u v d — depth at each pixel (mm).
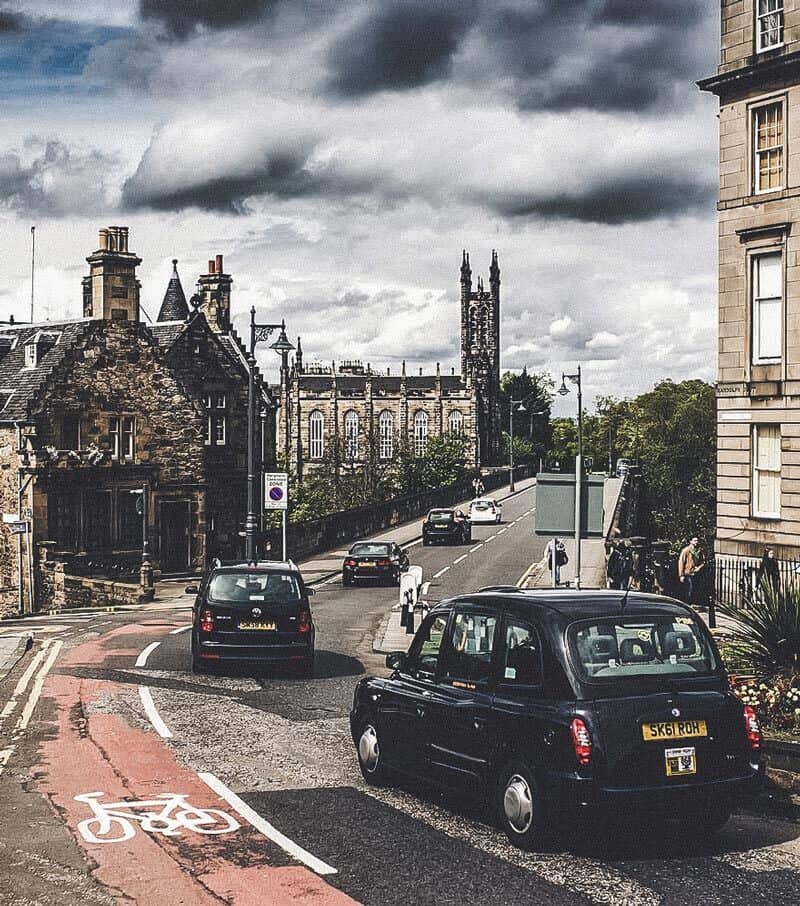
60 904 8117
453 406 151000
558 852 9406
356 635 27125
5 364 51312
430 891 8383
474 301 159250
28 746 13688
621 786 9141
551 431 169375
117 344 49500
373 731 11844
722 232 33125
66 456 46438
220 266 62938
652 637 9945
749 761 9734
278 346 39281
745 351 32594
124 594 40844
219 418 55844
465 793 10289
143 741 13992
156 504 50500
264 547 50844
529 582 42688
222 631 19297
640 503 81375
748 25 32469
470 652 10789
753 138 32562
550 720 9367
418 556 53969
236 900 8188
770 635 14062
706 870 8961
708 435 106125
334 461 100375
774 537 31766
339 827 10156
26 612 45594
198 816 10531
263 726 15031
